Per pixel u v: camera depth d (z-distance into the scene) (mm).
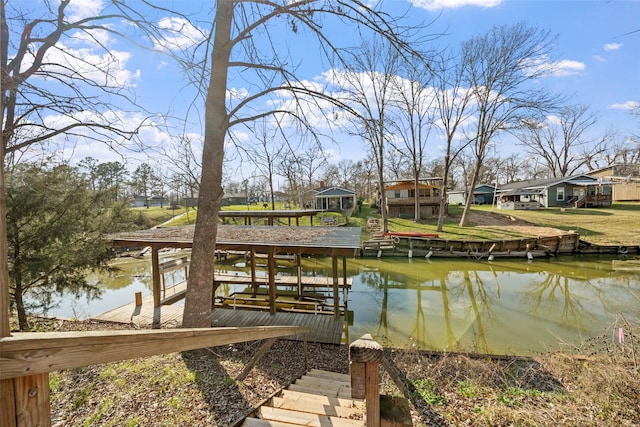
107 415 3053
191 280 5461
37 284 6512
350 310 9547
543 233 18875
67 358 906
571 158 36031
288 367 4770
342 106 5621
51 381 3676
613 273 12781
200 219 5469
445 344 7000
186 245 7742
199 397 3418
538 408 3455
